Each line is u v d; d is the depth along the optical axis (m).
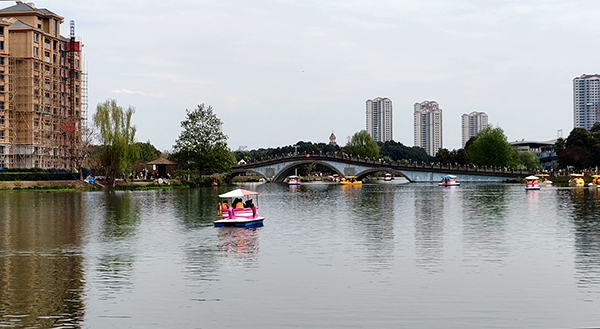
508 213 70.31
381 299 29.02
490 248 43.12
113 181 145.62
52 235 52.06
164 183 152.25
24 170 149.50
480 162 198.25
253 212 60.09
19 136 172.62
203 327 25.14
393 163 188.12
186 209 79.88
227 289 31.11
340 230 54.31
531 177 133.00
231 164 197.50
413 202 91.81
